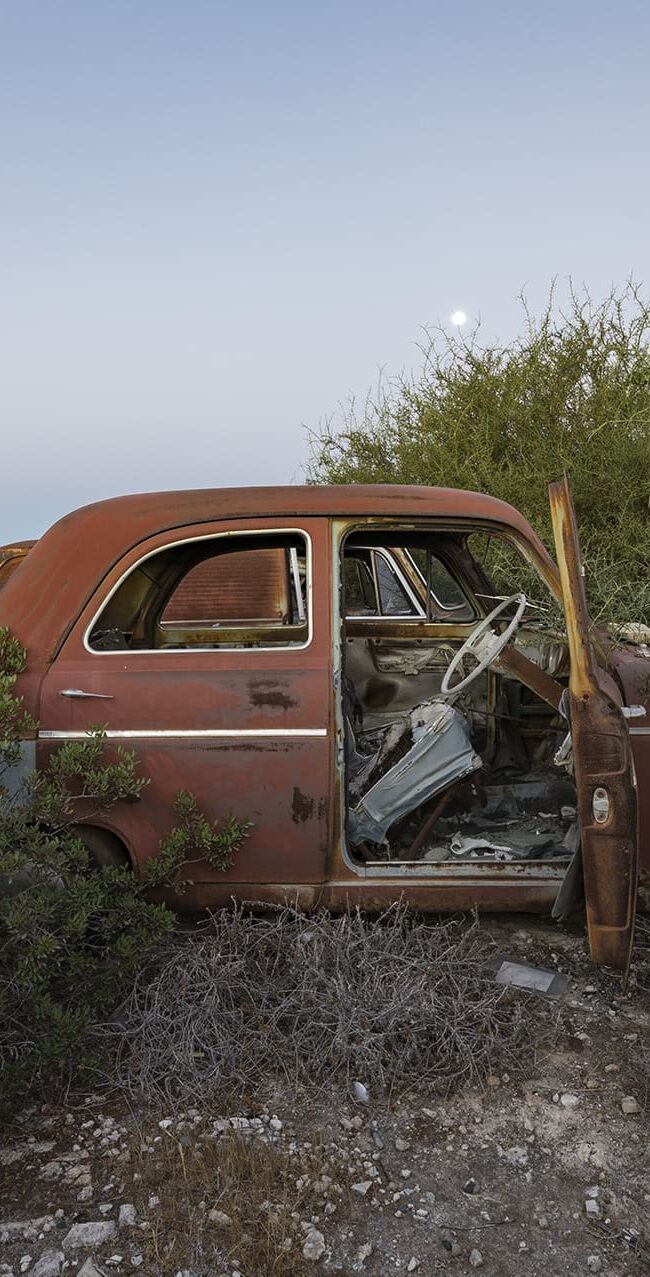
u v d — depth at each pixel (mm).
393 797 3854
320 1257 2328
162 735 3537
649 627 4281
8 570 4336
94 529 3701
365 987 3234
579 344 7059
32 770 3459
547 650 4355
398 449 7836
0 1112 2795
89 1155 2705
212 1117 2863
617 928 3283
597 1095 2936
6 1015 2963
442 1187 2570
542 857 3883
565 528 3303
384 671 4703
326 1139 2764
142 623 4125
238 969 3336
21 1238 2398
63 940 3078
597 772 3240
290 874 3621
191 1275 2264
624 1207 2486
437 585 5039
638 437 6598
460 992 3240
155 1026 3131
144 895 3646
